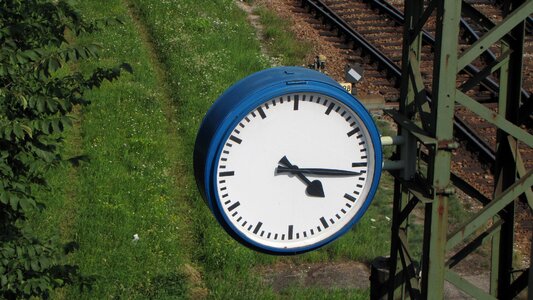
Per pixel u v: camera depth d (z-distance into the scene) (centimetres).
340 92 588
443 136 597
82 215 1280
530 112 690
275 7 2300
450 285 1151
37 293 791
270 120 588
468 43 2006
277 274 1171
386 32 2069
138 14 2269
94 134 1564
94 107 1670
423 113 621
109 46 1981
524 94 1644
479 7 2170
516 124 692
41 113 759
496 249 711
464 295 1124
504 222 707
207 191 590
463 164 1491
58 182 1380
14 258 772
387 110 679
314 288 1121
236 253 1177
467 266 1199
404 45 660
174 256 1187
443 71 587
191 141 1552
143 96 1723
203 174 591
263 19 2195
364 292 1107
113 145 1528
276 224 603
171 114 1709
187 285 1122
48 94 759
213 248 1197
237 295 1088
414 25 650
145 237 1225
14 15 753
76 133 1596
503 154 702
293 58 1956
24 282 772
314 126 595
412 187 630
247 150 589
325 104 592
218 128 577
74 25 779
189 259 1211
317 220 609
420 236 1240
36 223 1248
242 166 590
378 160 607
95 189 1353
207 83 1784
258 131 588
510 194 614
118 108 1661
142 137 1558
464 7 740
